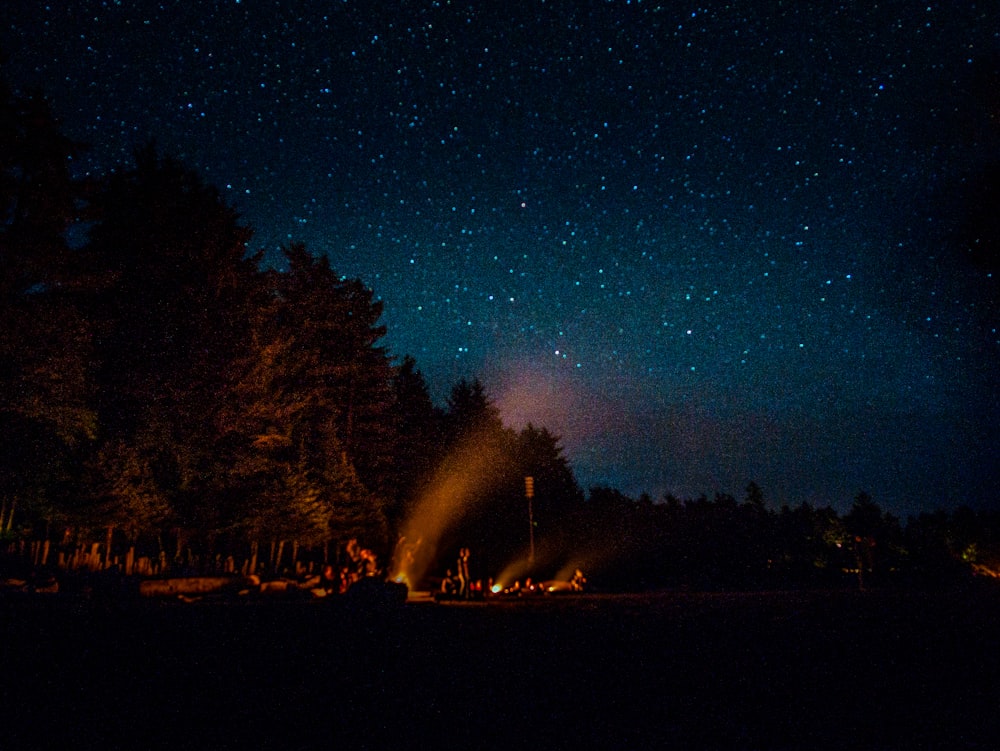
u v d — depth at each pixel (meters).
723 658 8.25
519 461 52.25
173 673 6.20
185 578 14.13
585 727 4.99
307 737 4.57
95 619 8.68
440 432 51.28
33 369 19.58
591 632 10.92
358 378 35.84
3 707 4.75
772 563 44.31
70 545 19.84
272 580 17.94
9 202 20.52
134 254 27.08
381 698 5.79
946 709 5.52
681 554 45.31
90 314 24.98
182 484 22.00
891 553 40.12
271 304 31.14
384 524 29.41
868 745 4.58
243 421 25.12
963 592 22.50
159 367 25.25
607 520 47.94
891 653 8.56
